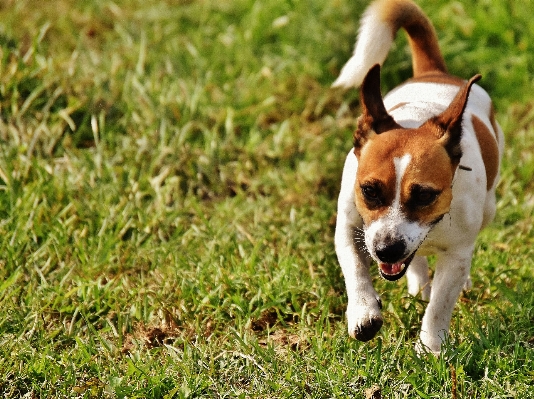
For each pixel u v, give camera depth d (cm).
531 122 1169
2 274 827
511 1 1348
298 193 1011
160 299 803
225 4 1427
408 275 841
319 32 1266
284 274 820
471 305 815
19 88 1073
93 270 845
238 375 708
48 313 787
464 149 711
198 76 1209
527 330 757
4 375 701
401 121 725
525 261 875
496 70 1262
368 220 670
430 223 666
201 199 1014
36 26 1337
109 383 684
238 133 1141
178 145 1045
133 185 961
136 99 1108
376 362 701
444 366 690
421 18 865
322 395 684
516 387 679
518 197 1018
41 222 901
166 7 1423
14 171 956
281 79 1236
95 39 1329
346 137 1125
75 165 994
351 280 718
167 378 696
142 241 905
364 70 849
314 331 766
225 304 798
